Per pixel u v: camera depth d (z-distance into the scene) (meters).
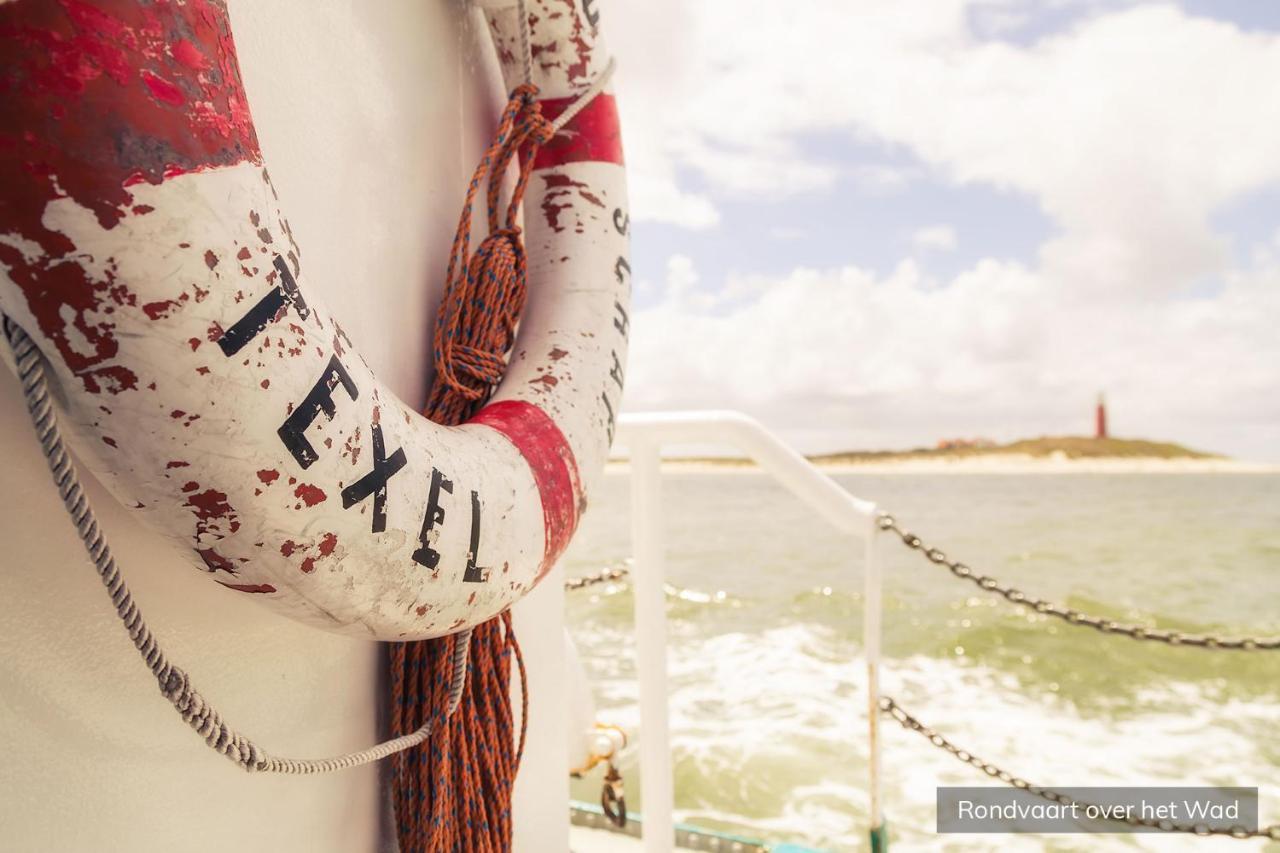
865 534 2.14
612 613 13.40
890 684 9.65
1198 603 18.20
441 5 1.25
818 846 5.19
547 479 1.03
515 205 1.23
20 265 0.57
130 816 0.77
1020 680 9.94
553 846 1.61
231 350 0.63
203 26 0.63
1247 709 8.72
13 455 0.67
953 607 14.55
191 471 0.64
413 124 1.17
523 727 1.24
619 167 1.37
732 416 1.86
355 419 0.75
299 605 0.75
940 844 5.13
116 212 0.57
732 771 6.43
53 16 0.54
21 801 0.68
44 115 0.54
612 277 1.30
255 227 0.66
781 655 10.97
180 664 0.81
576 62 1.30
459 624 0.91
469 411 1.17
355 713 1.07
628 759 6.12
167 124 0.59
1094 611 17.33
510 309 1.22
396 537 0.79
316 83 0.97
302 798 0.98
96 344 0.59
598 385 1.19
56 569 0.70
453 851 1.12
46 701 0.69
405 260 1.15
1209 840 5.23
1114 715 8.53
